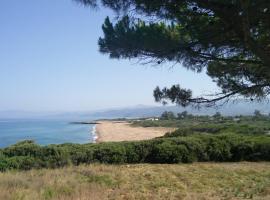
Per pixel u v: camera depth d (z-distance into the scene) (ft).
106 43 27.58
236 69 30.60
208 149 68.03
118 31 27.02
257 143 70.03
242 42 25.59
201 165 62.85
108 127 402.52
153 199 42.78
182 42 26.96
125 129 343.46
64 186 45.98
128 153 64.75
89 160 63.16
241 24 24.48
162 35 26.58
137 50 26.96
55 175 52.85
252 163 67.00
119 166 60.75
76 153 62.90
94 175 52.60
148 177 52.80
